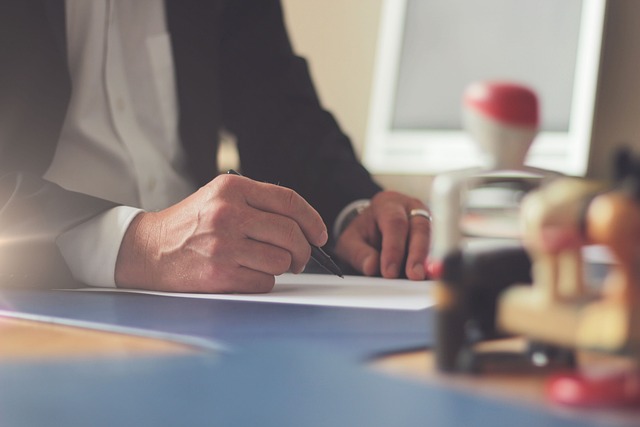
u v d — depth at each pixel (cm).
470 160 201
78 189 122
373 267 94
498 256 29
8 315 51
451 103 208
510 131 32
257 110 139
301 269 77
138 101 130
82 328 45
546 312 27
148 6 133
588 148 184
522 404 24
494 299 29
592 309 26
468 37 206
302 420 23
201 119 132
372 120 219
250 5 146
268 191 76
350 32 235
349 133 234
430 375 30
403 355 35
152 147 131
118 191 125
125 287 78
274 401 25
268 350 36
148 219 78
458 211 30
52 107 109
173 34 132
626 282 25
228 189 75
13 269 77
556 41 193
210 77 134
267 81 142
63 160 123
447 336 30
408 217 96
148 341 40
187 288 73
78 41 125
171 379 29
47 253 77
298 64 145
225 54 145
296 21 245
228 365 32
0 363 33
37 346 38
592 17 187
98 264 78
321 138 133
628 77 184
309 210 78
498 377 29
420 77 213
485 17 204
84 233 80
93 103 126
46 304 59
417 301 62
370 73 231
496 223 30
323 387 28
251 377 29
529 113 32
